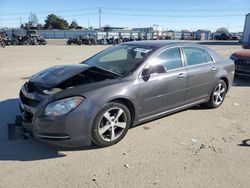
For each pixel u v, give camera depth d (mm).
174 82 5207
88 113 4035
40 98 4090
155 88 4879
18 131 4711
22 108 4430
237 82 9898
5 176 3582
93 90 4160
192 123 5535
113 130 4410
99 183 3488
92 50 27375
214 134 5066
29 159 3996
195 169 3863
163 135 4926
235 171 3854
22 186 3391
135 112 4684
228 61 6629
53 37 79500
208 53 6172
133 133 4945
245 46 14117
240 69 9617
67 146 4059
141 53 5059
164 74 5051
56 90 4180
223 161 4105
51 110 3896
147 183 3514
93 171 3744
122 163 3965
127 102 4547
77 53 22719
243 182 3607
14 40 38531
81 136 4051
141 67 4766
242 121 5789
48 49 28234
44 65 13609
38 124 3959
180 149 4434
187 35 80188
